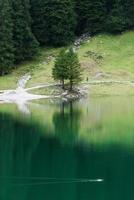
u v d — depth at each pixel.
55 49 151.50
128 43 149.38
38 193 45.56
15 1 142.88
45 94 120.38
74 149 65.00
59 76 120.06
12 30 139.50
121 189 46.31
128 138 72.81
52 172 52.81
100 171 53.19
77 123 85.88
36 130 79.31
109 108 103.25
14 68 138.75
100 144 68.56
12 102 113.75
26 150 64.44
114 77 130.25
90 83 126.69
